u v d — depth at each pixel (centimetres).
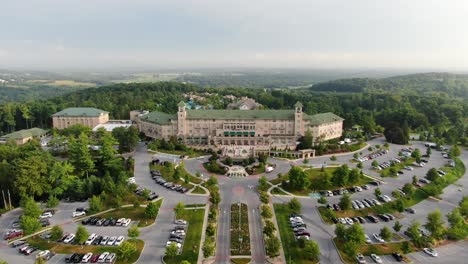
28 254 12281
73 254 12206
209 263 11844
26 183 16638
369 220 15112
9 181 17500
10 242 13100
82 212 15500
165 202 16688
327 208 15988
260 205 16425
